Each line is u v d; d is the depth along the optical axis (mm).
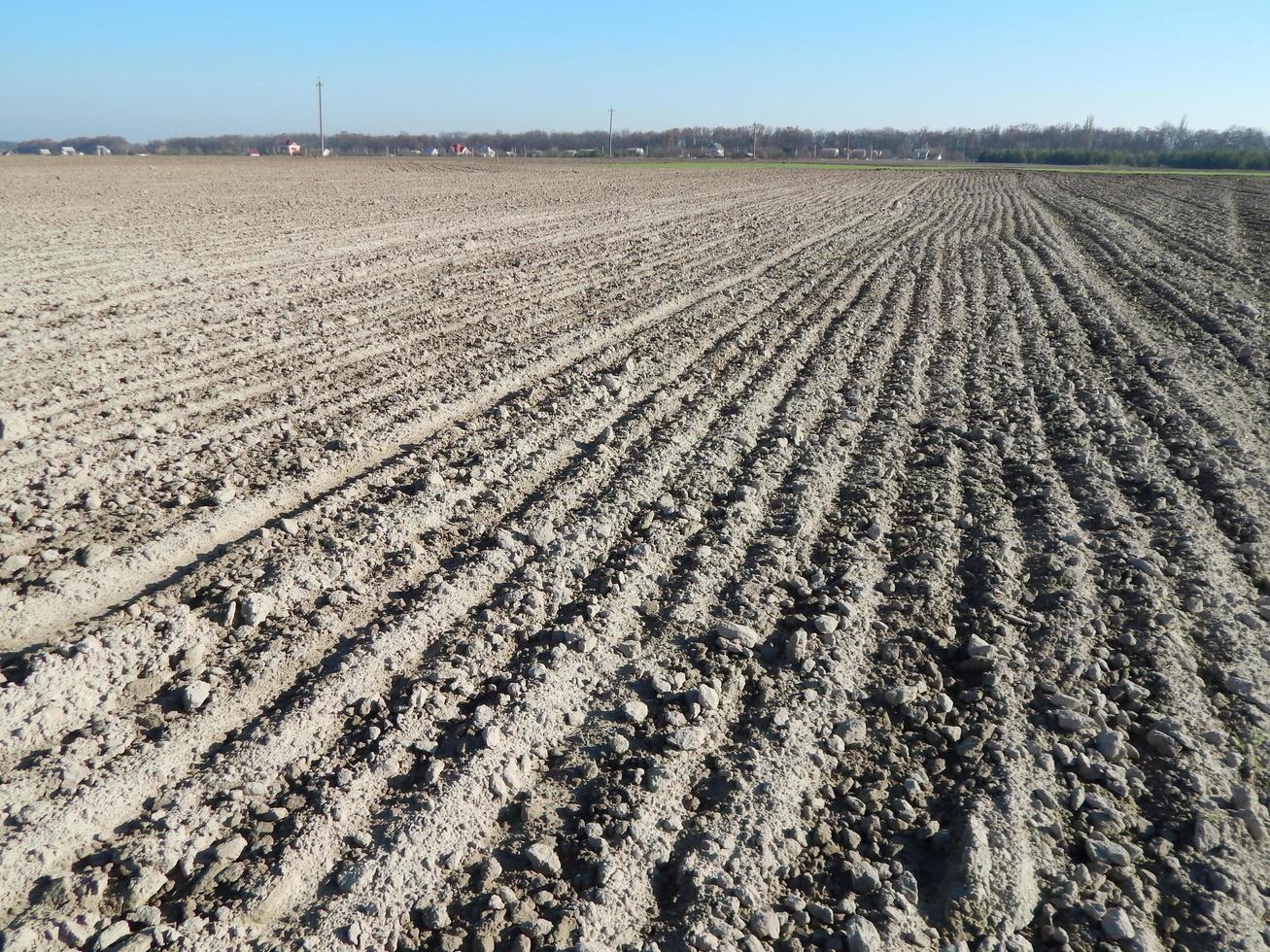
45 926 2451
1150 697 3732
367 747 3277
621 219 22469
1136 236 20359
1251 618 4254
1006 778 3273
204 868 2703
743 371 8453
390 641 3867
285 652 3781
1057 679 3861
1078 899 2791
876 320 10938
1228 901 2779
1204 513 5422
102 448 5723
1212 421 7012
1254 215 26016
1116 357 9148
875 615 4379
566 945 2557
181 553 4504
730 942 2596
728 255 16500
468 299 11281
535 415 6875
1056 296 12602
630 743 3424
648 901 2746
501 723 3430
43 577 4121
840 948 2609
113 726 3242
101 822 2844
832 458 6328
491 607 4230
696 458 6223
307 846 2812
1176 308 11586
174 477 5359
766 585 4598
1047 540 5070
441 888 2729
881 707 3723
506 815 3055
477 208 23656
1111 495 5660
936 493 5758
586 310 10859
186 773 3088
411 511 5074
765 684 3805
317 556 4520
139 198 22250
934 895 2832
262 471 5527
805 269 14969
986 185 44250
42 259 12117
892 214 26359
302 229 16984
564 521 5176
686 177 46125
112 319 9133
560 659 3865
